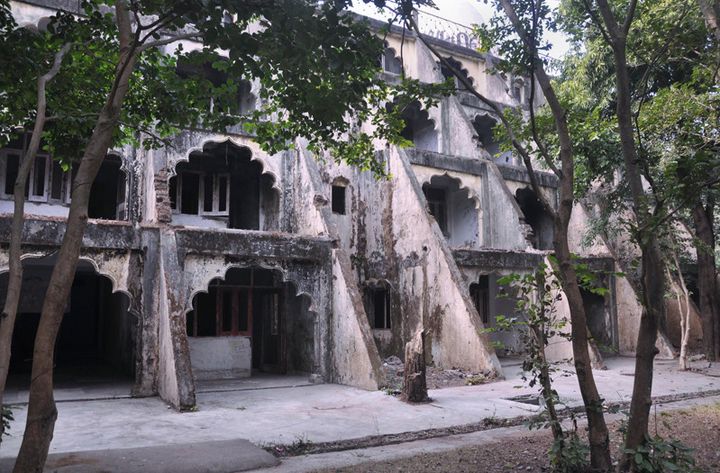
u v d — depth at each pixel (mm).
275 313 14930
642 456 4738
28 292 15195
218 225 15492
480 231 17891
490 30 6375
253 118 7484
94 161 4285
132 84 7152
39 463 3756
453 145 19359
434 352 14711
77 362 16031
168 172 12766
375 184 16969
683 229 19469
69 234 4055
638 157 5500
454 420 8859
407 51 19906
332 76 6258
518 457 6270
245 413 9289
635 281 18141
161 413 9195
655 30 7496
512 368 15211
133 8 5227
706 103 10125
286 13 4918
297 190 14633
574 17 8523
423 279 15203
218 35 5098
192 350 13531
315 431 7992
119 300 15070
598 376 13617
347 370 12430
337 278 13039
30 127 6742
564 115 5562
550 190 20094
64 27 6371
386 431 8062
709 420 8234
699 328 19625
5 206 12836
